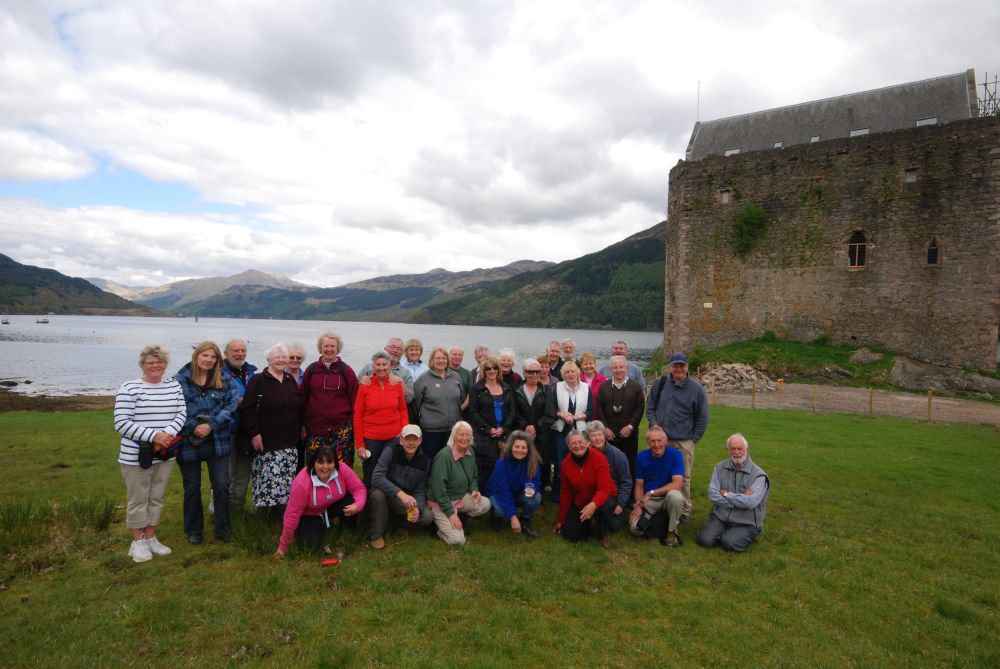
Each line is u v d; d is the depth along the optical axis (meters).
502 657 4.59
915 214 25.89
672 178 33.94
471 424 8.02
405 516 7.17
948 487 10.00
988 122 24.25
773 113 32.78
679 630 5.15
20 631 4.70
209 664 4.38
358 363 51.25
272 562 6.20
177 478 9.99
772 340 29.20
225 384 6.86
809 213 28.41
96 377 38.72
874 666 4.73
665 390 8.16
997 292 24.14
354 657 4.53
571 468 7.23
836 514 8.49
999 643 5.12
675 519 7.16
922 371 24.56
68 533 6.70
